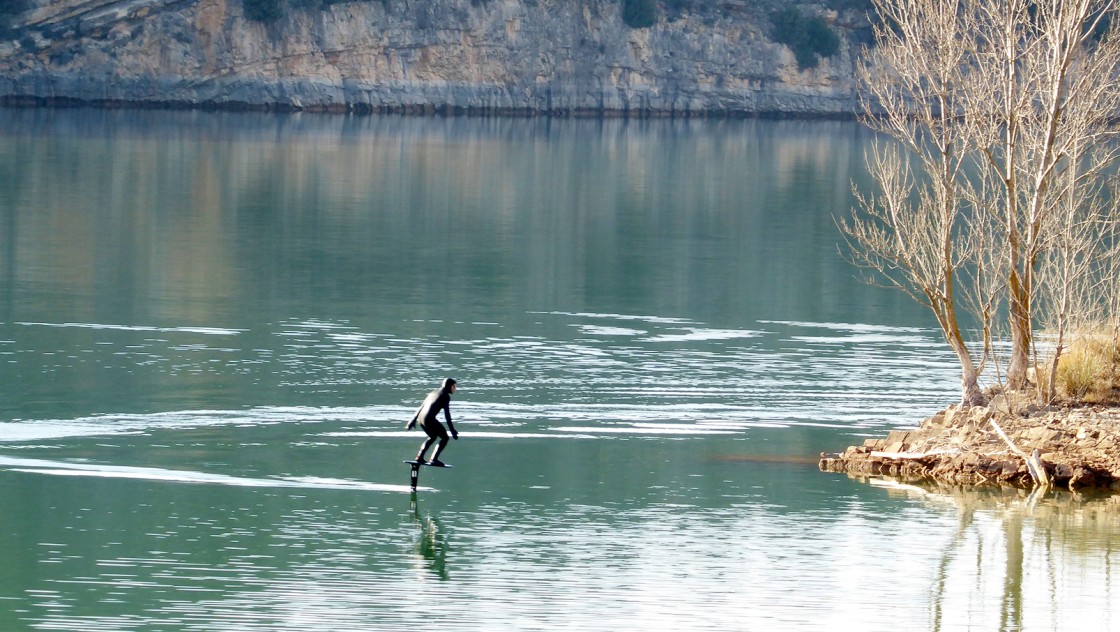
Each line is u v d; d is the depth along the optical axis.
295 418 97.06
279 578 67.00
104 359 113.94
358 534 73.88
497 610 63.94
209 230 198.38
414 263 173.75
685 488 83.69
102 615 62.19
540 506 79.62
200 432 92.69
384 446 90.94
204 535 72.75
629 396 106.75
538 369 115.19
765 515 78.81
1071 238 101.06
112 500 78.06
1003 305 150.50
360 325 132.25
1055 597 66.94
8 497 77.94
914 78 100.06
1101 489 84.81
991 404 94.88
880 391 110.38
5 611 62.31
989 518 78.88
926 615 64.50
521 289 156.38
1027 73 96.38
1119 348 101.62
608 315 141.38
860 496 82.88
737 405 104.88
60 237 185.38
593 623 62.53
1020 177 104.31
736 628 62.38
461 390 107.06
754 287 161.88
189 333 126.00
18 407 97.56
